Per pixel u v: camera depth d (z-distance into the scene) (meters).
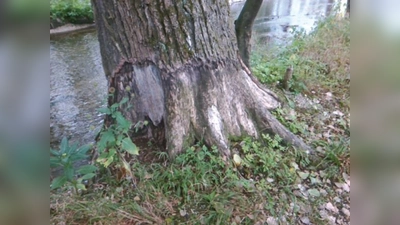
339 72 3.53
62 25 6.51
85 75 4.31
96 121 3.10
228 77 2.23
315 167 2.20
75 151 1.76
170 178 1.98
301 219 1.83
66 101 3.52
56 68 4.53
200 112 2.16
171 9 1.88
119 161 2.01
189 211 1.82
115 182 1.97
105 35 2.07
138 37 1.97
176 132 2.12
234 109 2.28
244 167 2.12
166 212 1.81
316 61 3.76
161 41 1.96
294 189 2.01
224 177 2.01
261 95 2.53
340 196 2.00
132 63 2.08
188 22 1.94
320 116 2.79
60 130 2.93
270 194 1.96
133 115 2.24
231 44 2.24
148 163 2.13
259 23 6.79
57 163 1.67
